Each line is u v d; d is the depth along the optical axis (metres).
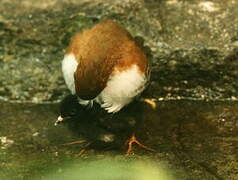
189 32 13.42
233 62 13.22
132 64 11.66
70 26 13.57
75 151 11.82
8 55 13.66
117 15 13.55
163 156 11.57
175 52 13.23
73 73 11.78
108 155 11.66
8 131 12.52
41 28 13.55
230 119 12.74
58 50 13.61
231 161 11.33
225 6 13.69
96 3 13.66
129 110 12.94
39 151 11.84
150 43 13.31
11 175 11.02
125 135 12.25
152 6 13.69
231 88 13.44
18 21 13.55
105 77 11.32
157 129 12.50
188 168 11.13
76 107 11.82
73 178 9.73
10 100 13.69
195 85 13.51
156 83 13.51
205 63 13.27
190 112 13.07
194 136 12.22
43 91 13.66
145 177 10.69
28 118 13.00
